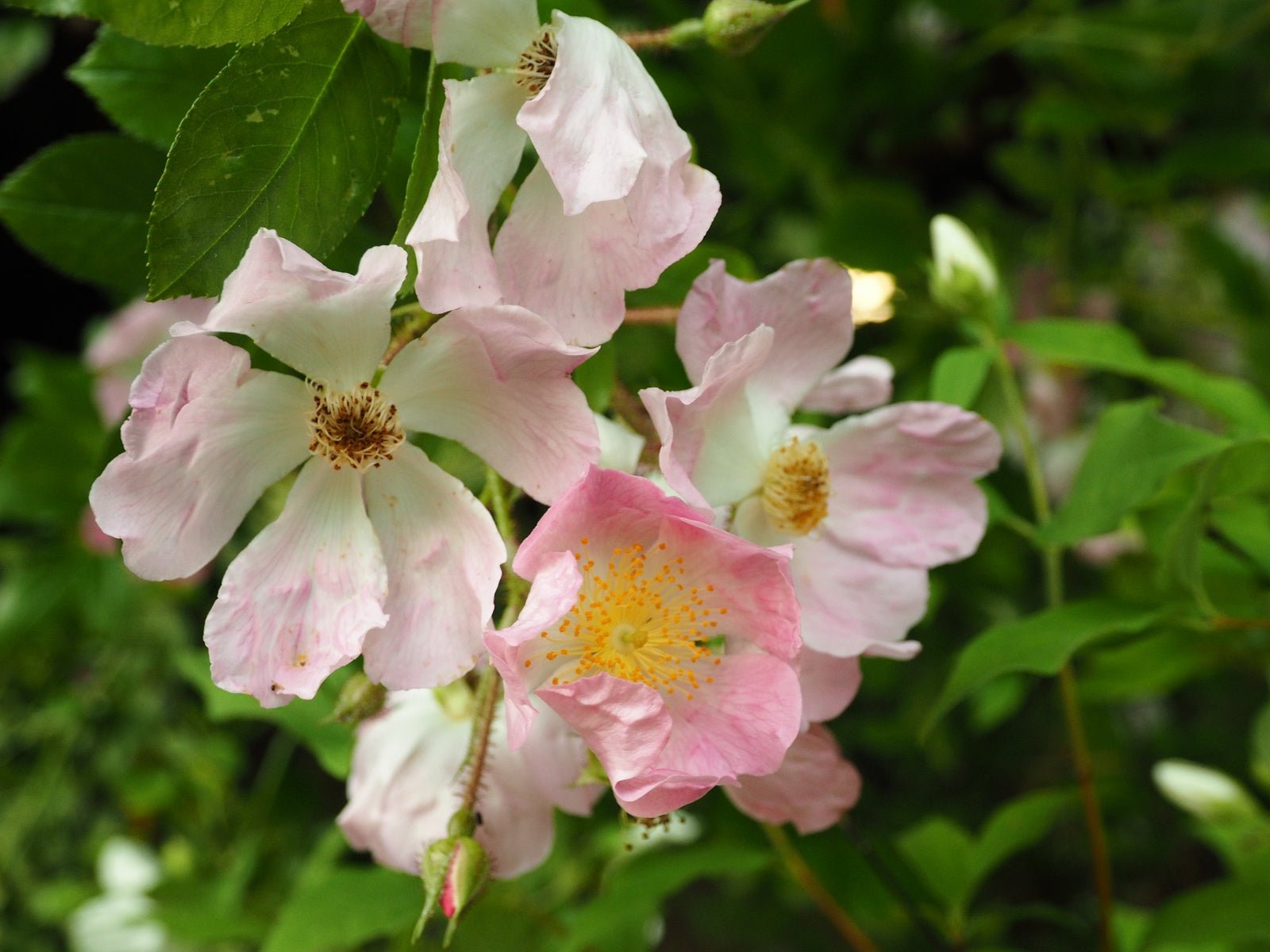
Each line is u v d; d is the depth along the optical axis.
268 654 0.27
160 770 0.63
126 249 0.32
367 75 0.27
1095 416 0.59
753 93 0.47
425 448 0.31
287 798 0.54
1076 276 0.58
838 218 0.45
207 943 0.48
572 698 0.25
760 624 0.27
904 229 0.46
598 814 0.38
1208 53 0.52
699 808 0.43
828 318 0.30
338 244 0.28
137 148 0.32
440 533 0.27
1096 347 0.38
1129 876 0.76
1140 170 0.56
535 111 0.26
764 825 0.38
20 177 0.31
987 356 0.38
